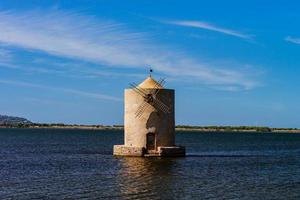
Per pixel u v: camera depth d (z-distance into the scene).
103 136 157.12
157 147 45.12
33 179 32.91
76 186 29.19
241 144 103.19
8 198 25.23
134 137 45.25
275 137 175.00
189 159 46.25
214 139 141.12
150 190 27.58
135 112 44.97
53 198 25.20
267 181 32.66
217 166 41.97
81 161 46.88
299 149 81.62
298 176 35.88
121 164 40.59
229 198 25.55
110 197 25.41
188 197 25.59
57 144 91.44
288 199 25.64
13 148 75.56
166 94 44.94
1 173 36.97
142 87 44.81
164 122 45.06
